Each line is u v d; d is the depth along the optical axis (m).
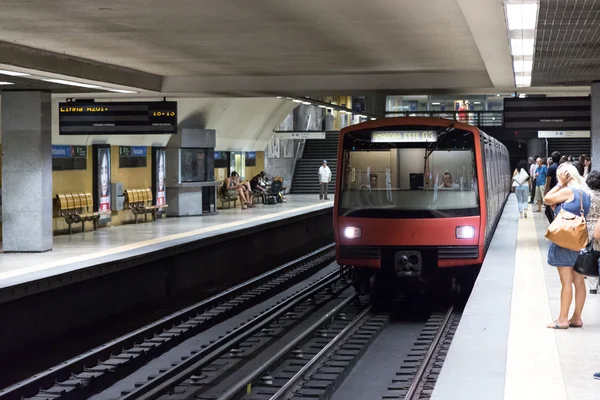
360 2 10.43
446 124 14.51
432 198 14.41
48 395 10.08
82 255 16.72
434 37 13.42
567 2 8.53
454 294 15.34
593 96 17.19
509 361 7.66
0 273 14.02
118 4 10.41
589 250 8.78
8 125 18.05
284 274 21.31
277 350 12.76
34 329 13.24
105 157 23.25
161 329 14.30
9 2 10.22
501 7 9.45
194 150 28.31
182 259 18.92
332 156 45.25
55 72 14.99
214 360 11.97
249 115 32.19
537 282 12.19
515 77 16.81
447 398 6.50
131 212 25.12
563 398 6.50
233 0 10.24
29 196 17.86
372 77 19.02
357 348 12.29
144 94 19.97
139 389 10.12
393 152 14.56
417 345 12.62
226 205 32.16
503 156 29.55
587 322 9.37
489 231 16.00
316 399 9.64
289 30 12.62
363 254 14.51
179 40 13.58
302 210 30.77
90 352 11.84
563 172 8.74
